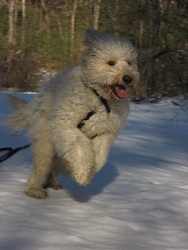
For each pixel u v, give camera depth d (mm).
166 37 6562
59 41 6898
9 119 2295
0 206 1865
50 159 2084
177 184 2416
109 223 1810
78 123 1974
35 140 2113
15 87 6289
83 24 7047
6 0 7316
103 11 7062
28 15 7086
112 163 2730
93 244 1613
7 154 2455
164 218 1913
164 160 2965
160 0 6809
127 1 6906
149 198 2133
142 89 6312
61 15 7094
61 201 2021
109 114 1986
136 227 1801
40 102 2129
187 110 5324
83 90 1964
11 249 1514
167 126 4410
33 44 6852
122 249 1599
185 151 3332
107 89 1967
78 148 1894
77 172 1890
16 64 6477
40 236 1626
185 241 1719
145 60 6477
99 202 2039
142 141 3461
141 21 6773
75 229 1724
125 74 1971
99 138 2000
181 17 6785
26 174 2320
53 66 6762
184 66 6609
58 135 1940
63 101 1958
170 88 6422
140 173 2572
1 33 6941
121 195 2160
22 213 1826
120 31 6926
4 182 2176
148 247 1638
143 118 4703
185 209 2039
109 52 1996
